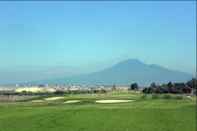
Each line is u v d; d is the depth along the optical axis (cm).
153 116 4625
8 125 3978
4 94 14412
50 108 5603
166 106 5812
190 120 4366
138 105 6194
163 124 4106
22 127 3853
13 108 5759
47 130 3697
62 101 8188
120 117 4516
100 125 4012
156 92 13575
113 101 7738
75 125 3981
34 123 4078
